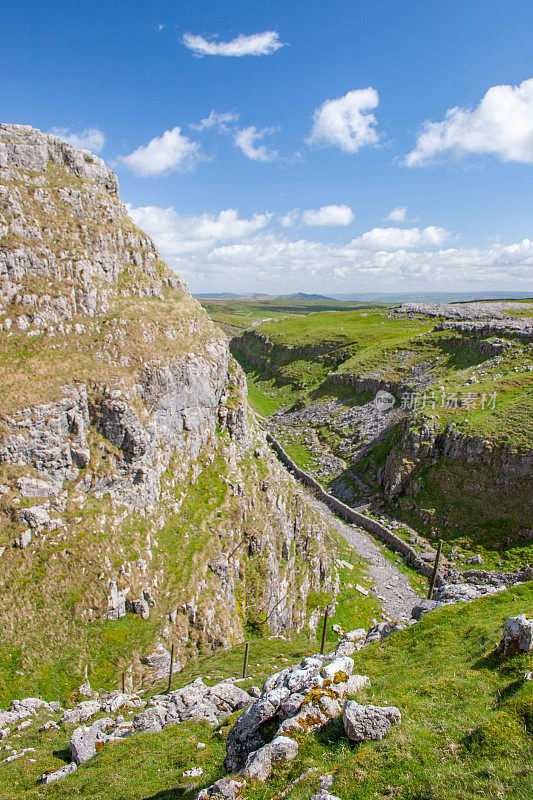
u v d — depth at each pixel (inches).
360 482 4394.7
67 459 2151.8
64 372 2289.6
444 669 1018.1
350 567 3302.2
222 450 3198.8
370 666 1168.8
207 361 3203.7
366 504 4035.4
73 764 1133.7
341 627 2790.4
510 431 3430.1
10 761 1185.4
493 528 3149.6
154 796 855.1
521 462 3213.6
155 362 2679.6
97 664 1760.6
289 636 2605.8
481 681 908.0
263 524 2861.7
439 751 690.2
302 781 679.7
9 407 2026.3
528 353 4547.2
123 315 2787.9
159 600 2086.6
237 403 3516.2
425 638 1255.5
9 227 2449.6
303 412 6515.8
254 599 2564.0
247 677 1718.8
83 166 3110.2
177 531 2448.3
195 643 2064.5
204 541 2463.1
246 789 703.1
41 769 1144.2
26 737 1330.0
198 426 3056.1
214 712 1270.9
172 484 2652.6
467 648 1120.2
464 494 3425.2
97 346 2522.1
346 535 3730.3
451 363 5315.0
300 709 850.1
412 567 3270.2
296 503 3440.0
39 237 2583.7
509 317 5989.2
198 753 1003.9
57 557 1913.1
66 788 983.6
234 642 2266.2
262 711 872.3
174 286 3521.2
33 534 1924.2
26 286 2433.6
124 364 2561.5
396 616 2861.7
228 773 837.2
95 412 2295.8
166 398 2726.4
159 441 2655.0
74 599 1862.7
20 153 2753.4
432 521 3457.2
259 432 4151.1
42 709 1515.7
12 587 1798.7
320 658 1414.9
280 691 912.3
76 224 2824.8
